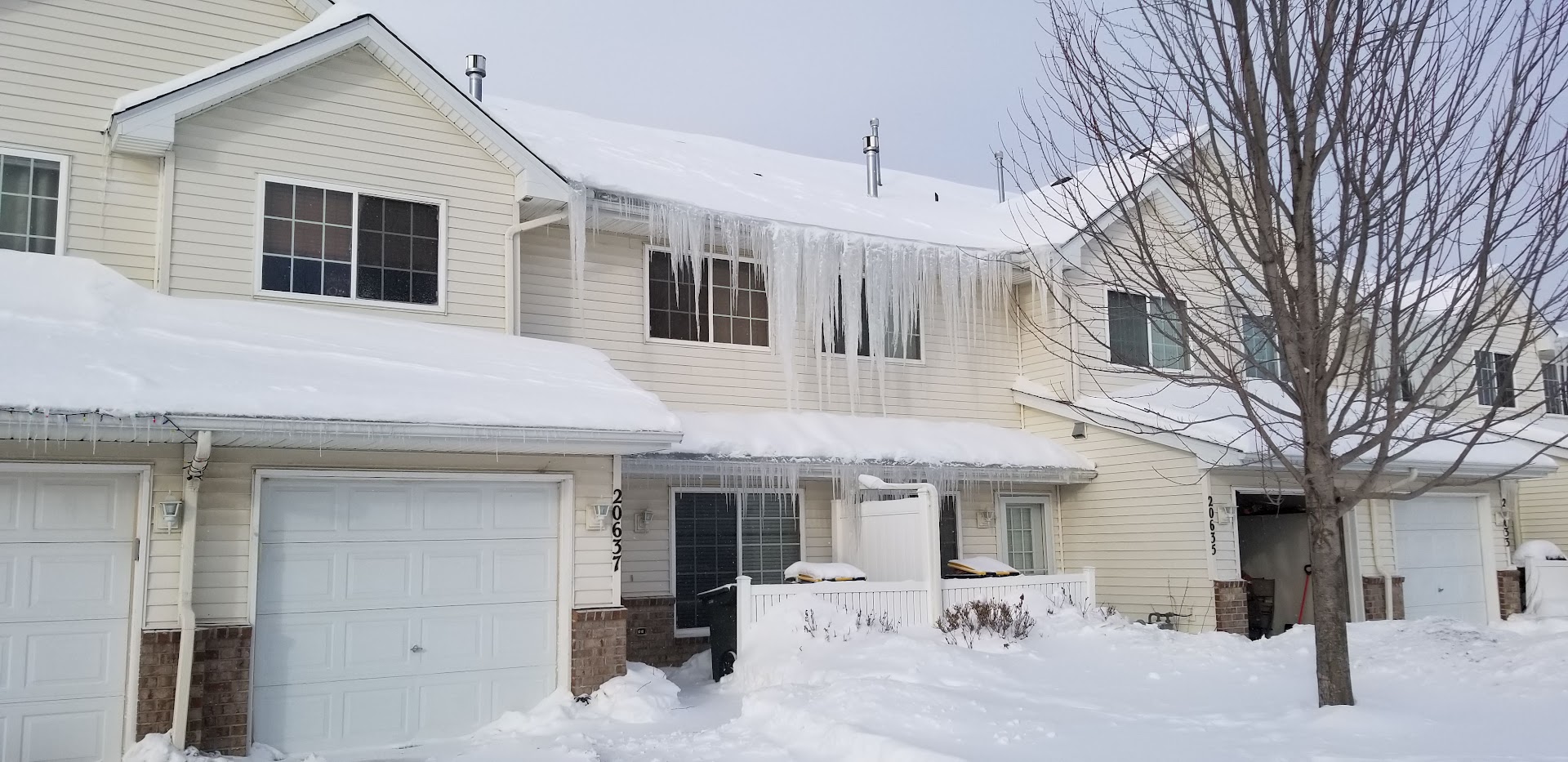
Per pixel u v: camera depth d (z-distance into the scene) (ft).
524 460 32.55
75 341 26.32
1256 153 24.11
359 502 30.37
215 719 27.37
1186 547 44.21
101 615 26.68
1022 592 41.32
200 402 25.41
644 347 42.75
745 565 43.60
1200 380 30.99
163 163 33.24
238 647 27.84
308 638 29.22
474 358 32.89
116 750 26.37
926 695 27.43
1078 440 49.16
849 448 42.57
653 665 40.52
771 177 52.24
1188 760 21.09
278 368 28.17
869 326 47.01
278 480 29.37
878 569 42.57
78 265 30.53
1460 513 55.77
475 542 31.86
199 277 32.89
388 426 27.43
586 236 41.32
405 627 30.53
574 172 39.73
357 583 30.04
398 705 30.12
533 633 32.32
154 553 27.17
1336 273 23.70
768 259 43.93
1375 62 23.00
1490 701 25.35
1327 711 24.16
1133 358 50.55
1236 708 26.25
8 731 25.44
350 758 28.55
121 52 34.22
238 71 33.47
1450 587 54.13
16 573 25.95
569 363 34.81
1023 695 28.81
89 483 26.99
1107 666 32.76
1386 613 50.55
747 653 36.32
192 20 35.60
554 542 33.09
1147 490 46.09
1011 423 51.37
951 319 48.44
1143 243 25.98
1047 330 50.06
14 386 23.65
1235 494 44.96
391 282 35.86
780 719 27.43
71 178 32.55
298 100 35.06
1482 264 21.84
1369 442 23.63
